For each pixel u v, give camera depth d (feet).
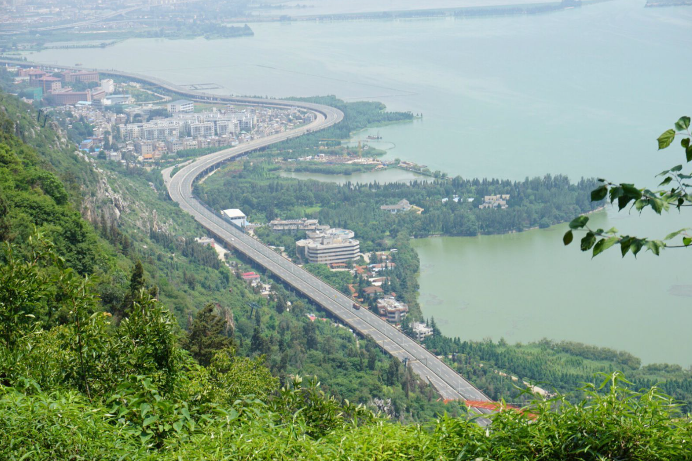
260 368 183.73
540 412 74.54
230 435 81.87
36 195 439.63
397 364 524.52
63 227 417.28
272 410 106.83
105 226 587.27
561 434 72.49
